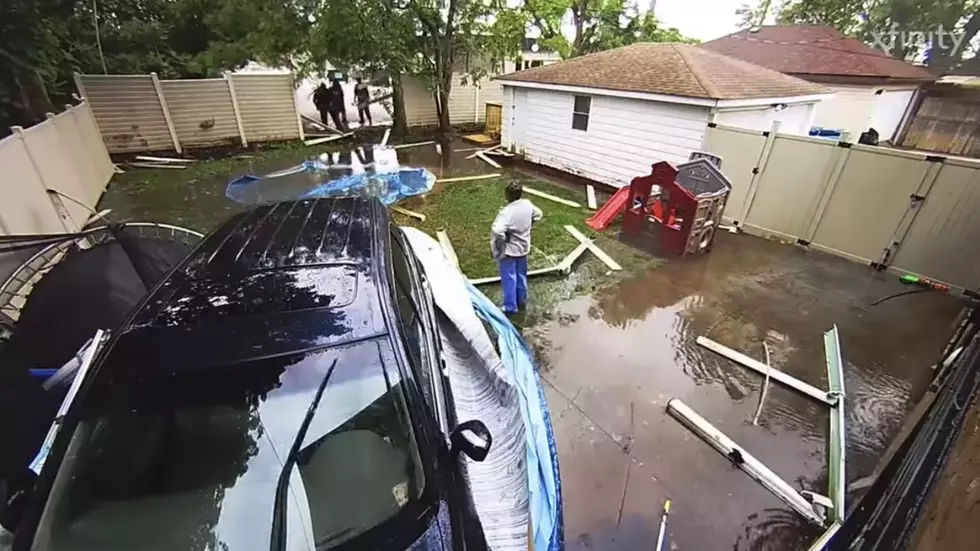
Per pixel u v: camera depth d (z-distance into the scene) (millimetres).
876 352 4602
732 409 3844
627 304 5414
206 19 14133
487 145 13484
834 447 3416
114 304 3430
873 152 6066
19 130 5723
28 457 2406
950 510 2061
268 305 2008
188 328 1882
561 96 10383
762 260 6578
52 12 7480
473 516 1923
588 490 3072
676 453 3385
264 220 2814
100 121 10789
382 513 1643
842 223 6562
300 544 1525
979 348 3711
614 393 3990
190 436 1647
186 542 1497
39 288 3199
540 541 2367
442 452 1894
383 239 2762
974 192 5395
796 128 9812
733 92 8086
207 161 11156
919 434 3145
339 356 1862
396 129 14742
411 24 13148
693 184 7051
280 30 12914
